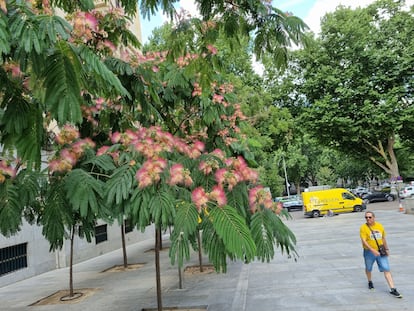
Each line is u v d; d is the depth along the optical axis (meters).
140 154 2.97
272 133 23.16
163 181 2.73
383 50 24.81
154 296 7.80
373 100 25.16
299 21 3.21
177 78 5.18
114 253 16.66
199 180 3.11
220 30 3.87
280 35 3.30
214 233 2.41
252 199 2.78
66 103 1.83
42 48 1.80
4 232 2.92
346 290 6.86
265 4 3.26
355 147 29.56
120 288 9.04
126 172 2.77
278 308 6.20
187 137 5.48
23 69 1.99
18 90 2.26
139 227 2.55
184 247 2.41
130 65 3.87
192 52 4.30
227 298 7.07
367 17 26.56
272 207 2.81
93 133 4.24
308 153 55.22
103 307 7.33
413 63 24.06
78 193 2.63
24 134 2.25
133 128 4.43
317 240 14.31
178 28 3.95
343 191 27.47
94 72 2.11
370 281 6.81
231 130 5.78
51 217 2.78
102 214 2.67
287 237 2.82
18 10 1.92
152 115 4.39
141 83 3.94
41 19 1.89
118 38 4.00
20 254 11.59
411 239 12.23
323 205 27.17
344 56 25.38
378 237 6.65
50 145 3.29
